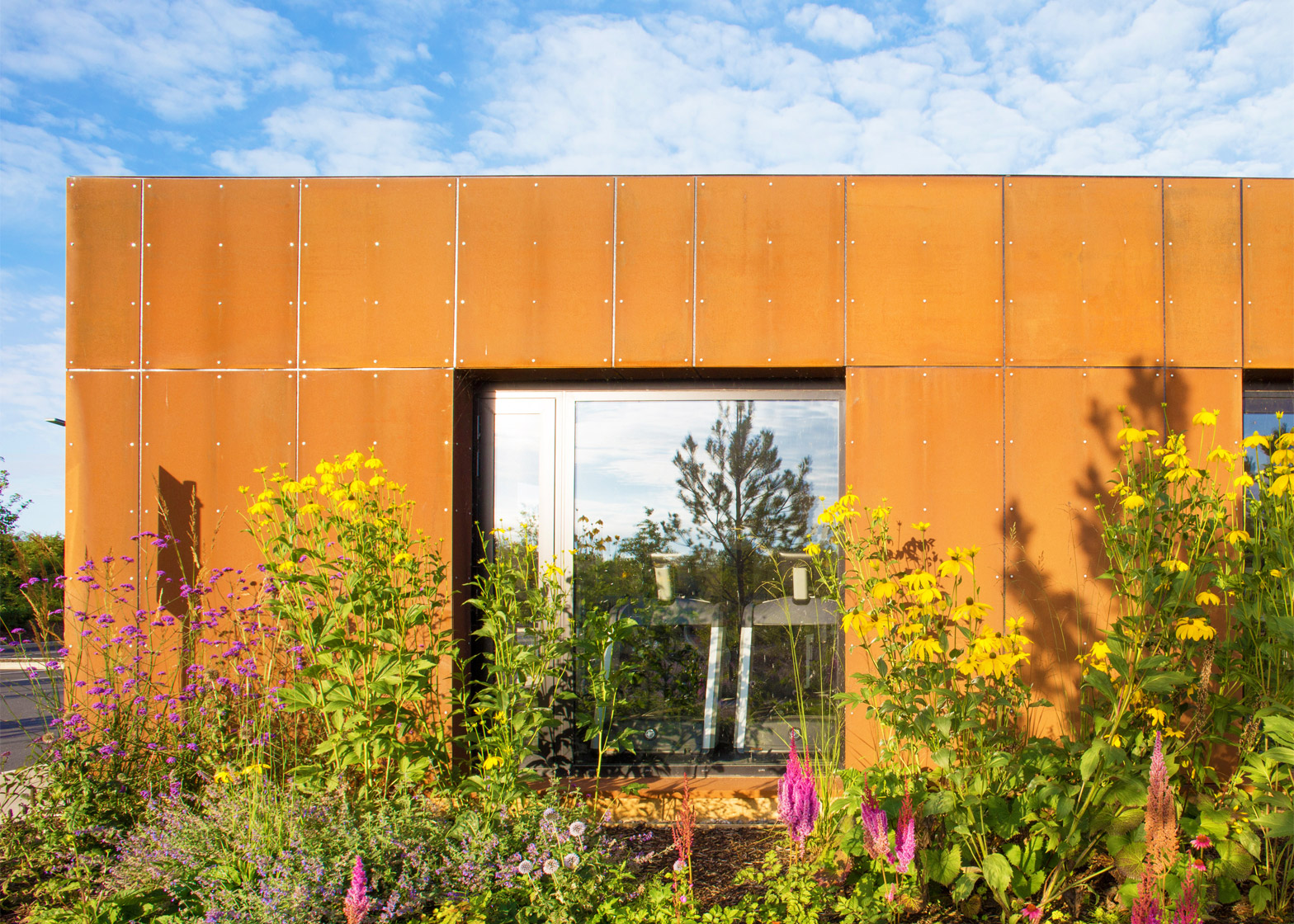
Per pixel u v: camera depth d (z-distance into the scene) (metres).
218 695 3.13
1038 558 3.59
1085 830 2.55
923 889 2.48
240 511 3.67
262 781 2.70
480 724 3.51
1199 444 3.62
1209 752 3.04
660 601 3.83
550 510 3.90
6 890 2.54
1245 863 2.46
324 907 2.23
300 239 3.73
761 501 3.86
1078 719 3.51
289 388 3.71
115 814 2.89
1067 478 3.62
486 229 3.73
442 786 3.18
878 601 3.14
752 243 3.71
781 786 2.37
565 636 3.68
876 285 3.69
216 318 3.71
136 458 3.67
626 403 3.93
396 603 3.16
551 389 3.94
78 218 3.70
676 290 3.71
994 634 2.64
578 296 3.72
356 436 3.70
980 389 3.66
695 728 3.74
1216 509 3.02
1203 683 2.67
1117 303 3.66
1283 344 3.66
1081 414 3.64
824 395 3.88
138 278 3.70
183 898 2.39
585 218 3.73
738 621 3.80
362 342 3.71
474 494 3.91
